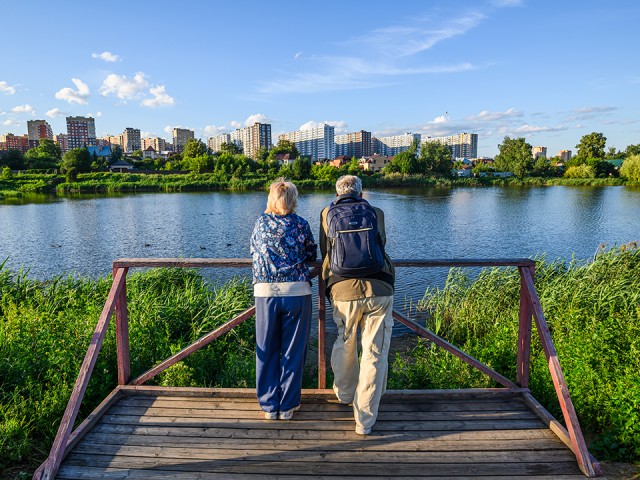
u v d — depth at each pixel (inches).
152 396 136.6
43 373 167.6
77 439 112.3
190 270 421.4
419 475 101.5
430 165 3715.6
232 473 101.9
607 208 1529.3
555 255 773.9
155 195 2311.8
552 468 104.6
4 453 122.4
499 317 327.3
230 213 1450.5
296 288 118.3
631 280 343.9
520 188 2770.7
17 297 320.2
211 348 224.2
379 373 116.1
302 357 122.6
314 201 1865.2
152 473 101.8
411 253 800.9
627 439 132.5
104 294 334.3
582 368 166.9
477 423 122.6
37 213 1460.4
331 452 109.3
